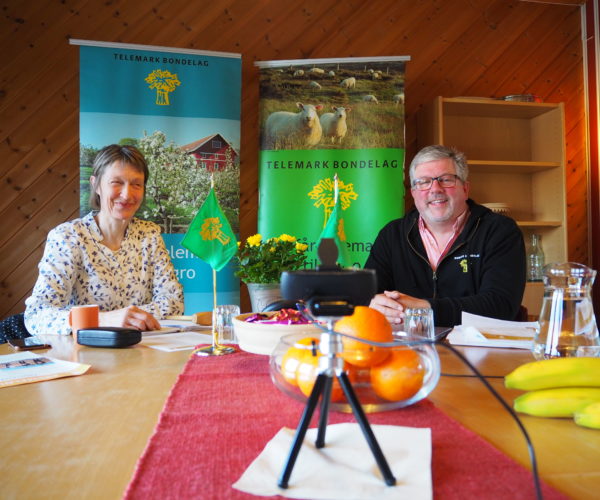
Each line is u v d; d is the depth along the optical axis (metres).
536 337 0.98
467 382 0.85
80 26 3.35
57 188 3.32
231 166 3.27
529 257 3.57
